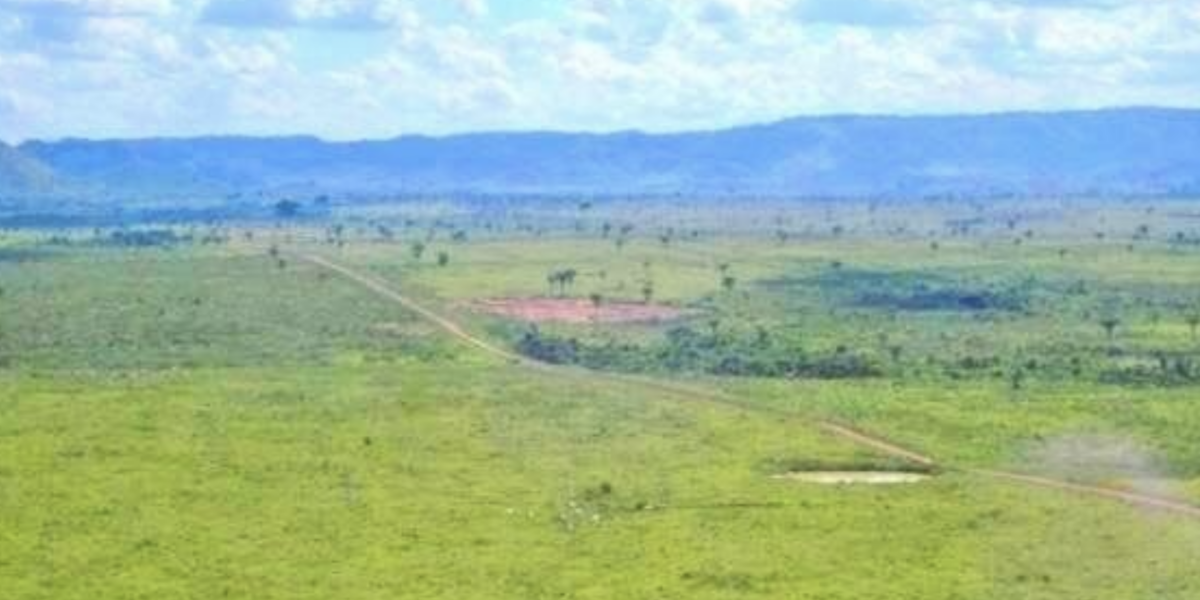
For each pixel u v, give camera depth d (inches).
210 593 4825.3
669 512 5969.5
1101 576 4997.5
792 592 4857.3
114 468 6609.3
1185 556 5246.1
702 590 4877.0
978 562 5201.8
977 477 6678.2
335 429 7573.8
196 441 7224.4
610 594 4825.3
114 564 5147.6
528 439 7372.1
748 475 6633.9
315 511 5900.6
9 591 4822.8
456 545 5433.1
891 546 5438.0
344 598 4773.6
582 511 5964.6
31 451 6909.5
